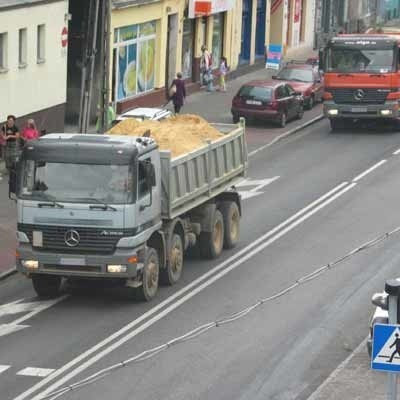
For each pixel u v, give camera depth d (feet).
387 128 246.06
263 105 233.14
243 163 142.20
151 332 106.52
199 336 105.60
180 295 119.24
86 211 111.55
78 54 222.89
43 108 195.83
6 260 131.75
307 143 223.71
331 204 166.20
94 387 91.45
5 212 153.38
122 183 111.65
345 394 89.66
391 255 136.87
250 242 143.02
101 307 114.73
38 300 117.39
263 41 322.96
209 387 92.43
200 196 128.26
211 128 137.49
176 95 236.02
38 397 88.84
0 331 106.32
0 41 180.55
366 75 233.35
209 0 262.88
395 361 64.39
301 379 94.79
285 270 130.00
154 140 120.47
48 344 102.42
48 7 193.36
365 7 423.23
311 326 109.29
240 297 118.83
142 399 89.10
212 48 286.05
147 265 115.55
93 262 112.06
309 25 360.89
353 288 122.72
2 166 174.09
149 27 244.22
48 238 112.78
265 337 105.60
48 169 112.88
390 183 182.91
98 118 193.98
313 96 265.13
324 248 140.36
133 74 238.07
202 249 133.39
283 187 178.50
